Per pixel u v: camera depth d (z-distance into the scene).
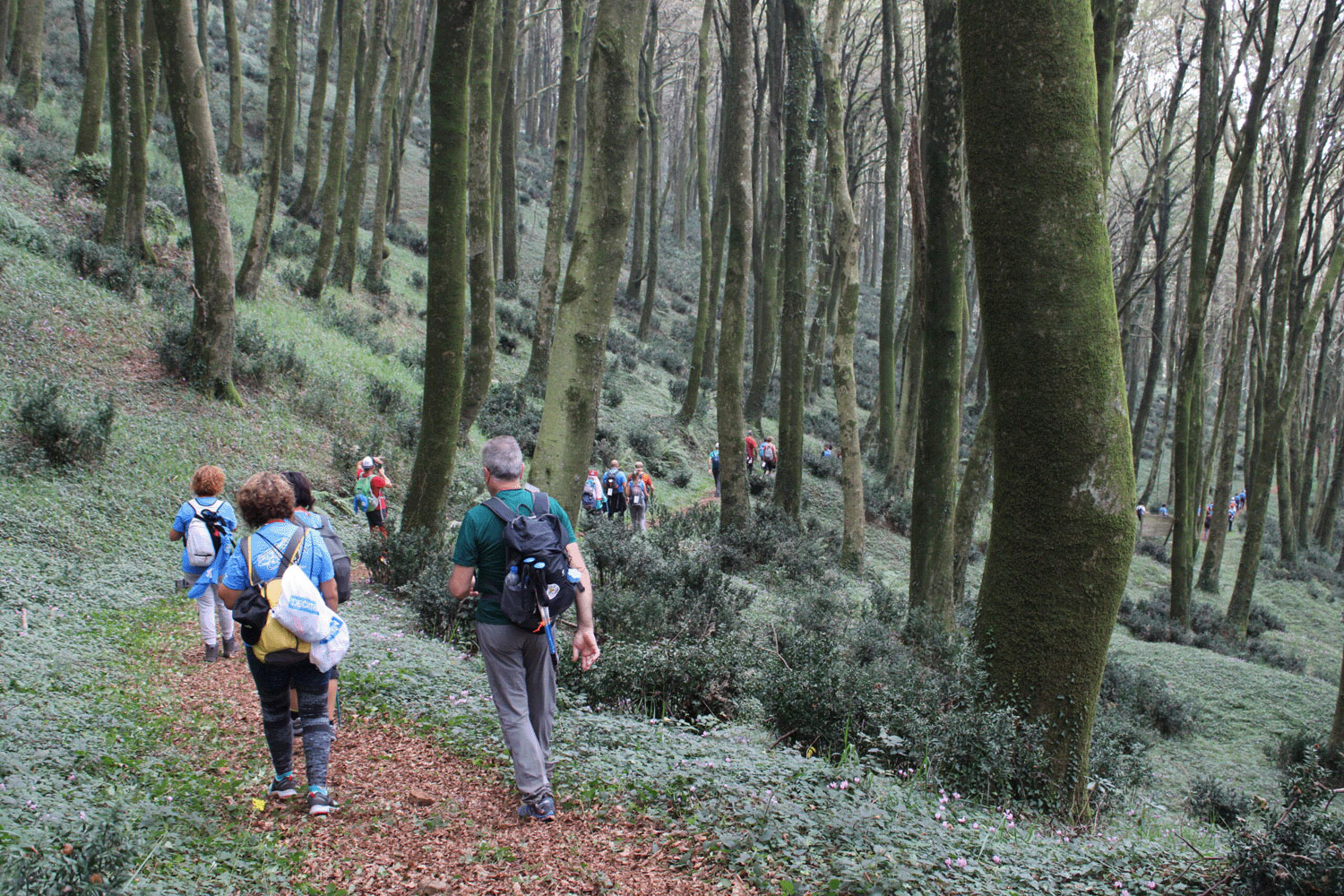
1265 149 25.55
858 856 3.51
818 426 35.31
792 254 20.25
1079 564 5.47
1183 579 21.12
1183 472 20.92
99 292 16.48
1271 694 15.27
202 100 14.66
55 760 4.08
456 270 11.29
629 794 4.20
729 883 3.33
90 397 13.28
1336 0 19.44
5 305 14.38
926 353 11.70
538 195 52.59
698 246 61.16
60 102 28.81
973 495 15.51
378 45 26.66
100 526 10.56
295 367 18.23
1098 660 5.55
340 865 3.49
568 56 23.66
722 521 18.92
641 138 37.78
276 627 3.91
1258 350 31.09
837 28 17.73
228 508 7.03
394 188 36.84
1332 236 26.86
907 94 32.88
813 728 6.04
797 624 11.97
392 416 19.23
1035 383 5.45
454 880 3.36
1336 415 45.16
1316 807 3.96
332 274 26.34
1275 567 34.22
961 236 11.26
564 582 3.91
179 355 15.23
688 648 7.18
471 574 3.99
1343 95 23.20
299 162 40.12
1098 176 5.39
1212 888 3.82
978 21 5.36
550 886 3.33
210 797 4.05
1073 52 5.25
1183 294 40.06
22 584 7.94
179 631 7.79
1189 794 9.43
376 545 11.09
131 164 18.70
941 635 10.47
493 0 17.08
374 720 5.38
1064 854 4.21
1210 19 18.48
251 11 54.91
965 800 5.13
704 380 34.50
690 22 49.06
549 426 8.06
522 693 3.99
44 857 2.82
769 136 31.70
